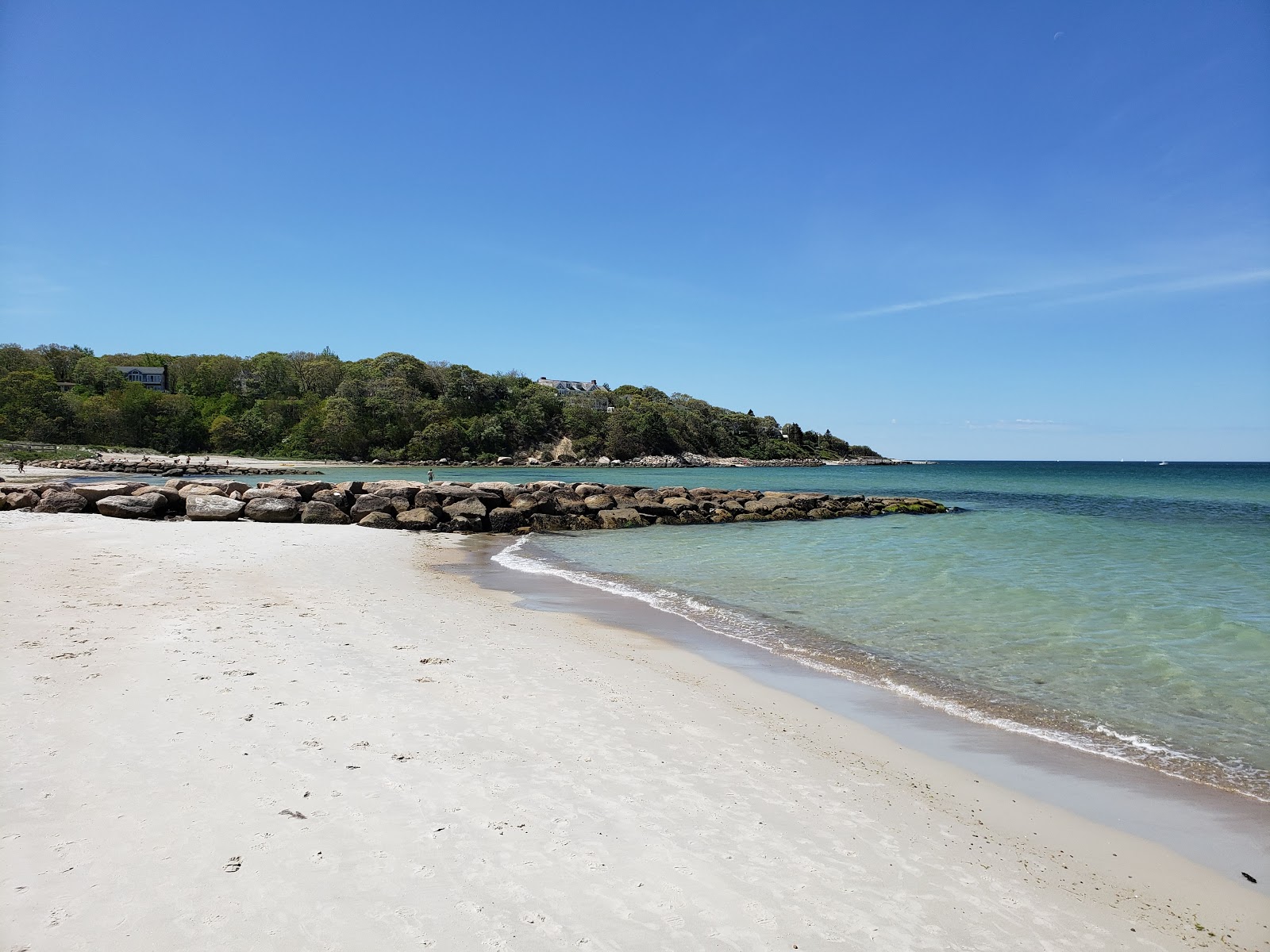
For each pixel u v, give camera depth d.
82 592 11.43
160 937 3.65
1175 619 13.27
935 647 11.41
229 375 135.00
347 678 8.00
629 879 4.53
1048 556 21.56
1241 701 8.95
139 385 111.44
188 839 4.53
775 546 24.36
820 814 5.73
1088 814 6.12
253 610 11.16
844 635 12.07
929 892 4.73
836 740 7.51
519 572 18.25
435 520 28.08
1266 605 14.54
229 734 6.20
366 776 5.63
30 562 13.78
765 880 4.68
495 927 3.94
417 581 15.78
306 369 132.62
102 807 4.86
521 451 131.12
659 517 32.47
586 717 7.44
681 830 5.24
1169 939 4.43
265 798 5.14
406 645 9.74
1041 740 7.72
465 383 133.25
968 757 7.26
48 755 5.56
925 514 37.88
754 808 5.73
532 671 8.97
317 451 112.81
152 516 25.38
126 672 7.55
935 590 16.05
